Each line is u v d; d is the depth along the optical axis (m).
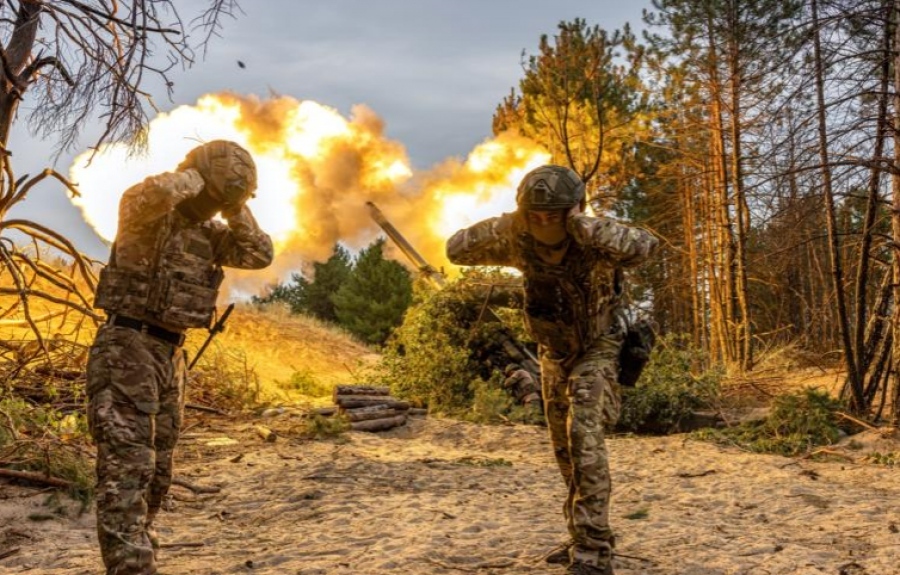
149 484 4.35
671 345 14.52
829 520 5.97
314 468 8.39
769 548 5.12
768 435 11.23
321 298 38.97
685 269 27.84
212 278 4.49
